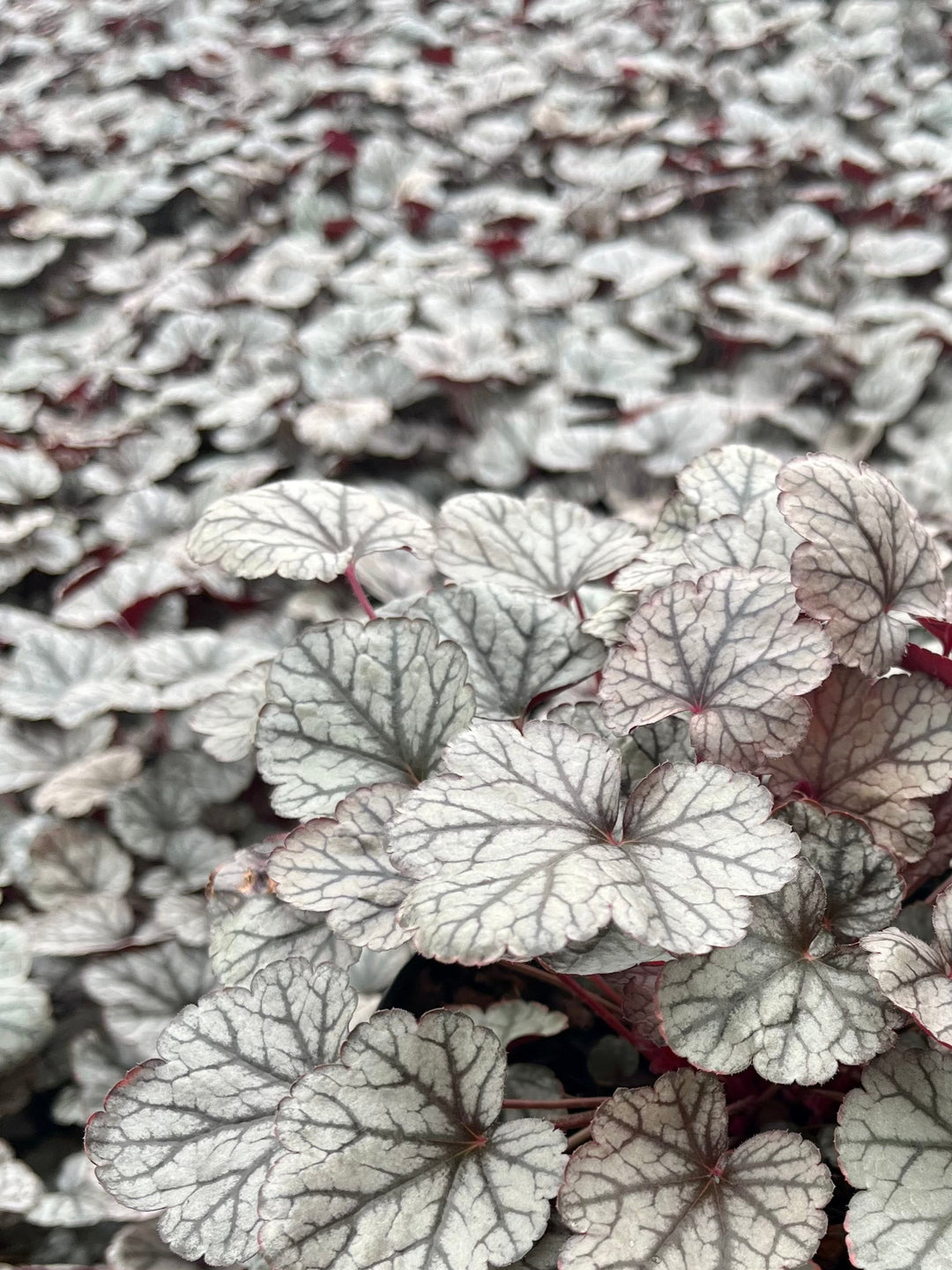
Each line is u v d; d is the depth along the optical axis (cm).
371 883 33
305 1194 29
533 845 29
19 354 89
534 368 75
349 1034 31
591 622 40
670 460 66
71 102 132
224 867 39
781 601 34
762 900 31
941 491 61
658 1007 30
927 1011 28
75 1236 40
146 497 68
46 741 54
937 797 37
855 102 106
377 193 102
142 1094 32
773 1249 28
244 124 115
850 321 78
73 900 48
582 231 93
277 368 78
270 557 37
